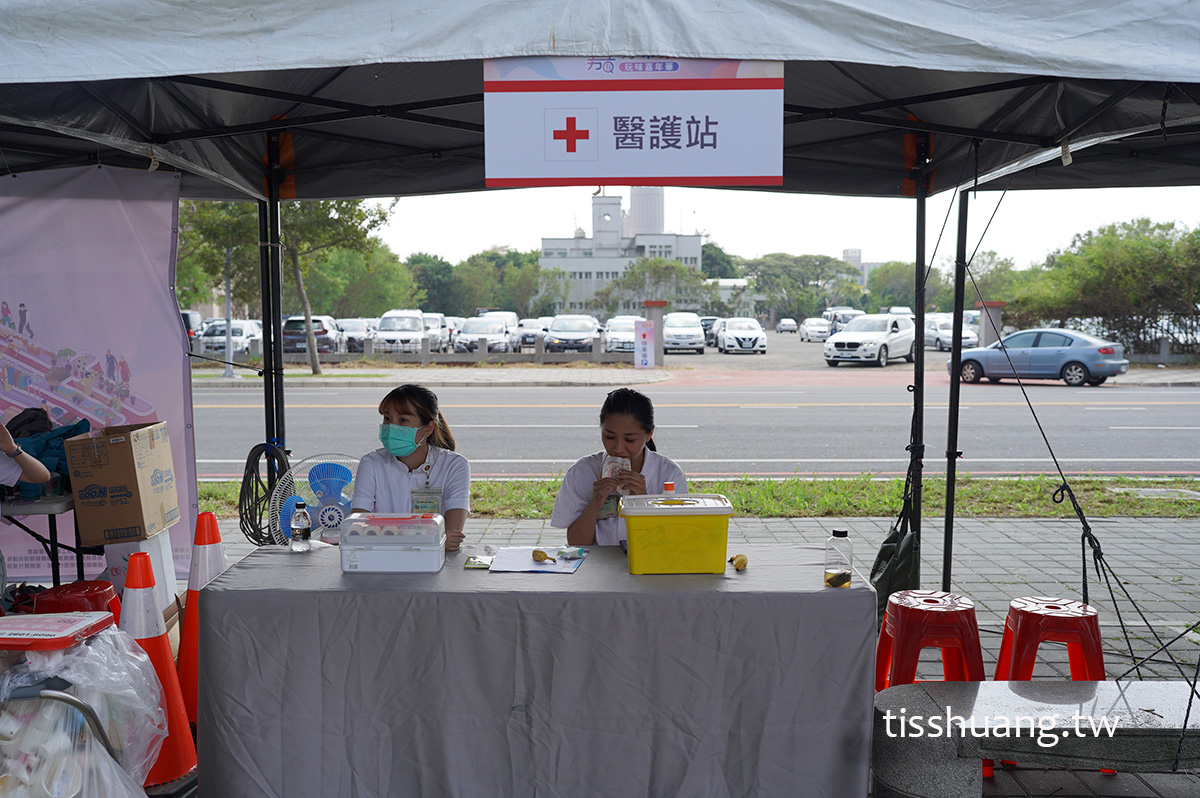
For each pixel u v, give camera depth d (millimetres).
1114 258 24359
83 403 5035
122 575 4078
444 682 2555
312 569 2795
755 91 2557
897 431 12281
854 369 22906
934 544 6609
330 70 4043
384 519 2799
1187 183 5113
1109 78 2443
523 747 2574
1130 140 4867
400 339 25156
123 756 2688
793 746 2566
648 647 2543
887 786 2771
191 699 3477
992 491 8312
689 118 2562
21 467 3832
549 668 2551
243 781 2568
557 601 2535
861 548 6449
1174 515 7480
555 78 2545
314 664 2551
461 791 2574
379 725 2574
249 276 26844
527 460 10250
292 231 19859
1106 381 18891
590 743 2570
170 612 4258
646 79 2549
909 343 25031
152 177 4992
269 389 5238
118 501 3959
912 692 2924
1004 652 3371
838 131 4938
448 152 5238
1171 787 3141
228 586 2596
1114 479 8922
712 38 2512
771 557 2959
